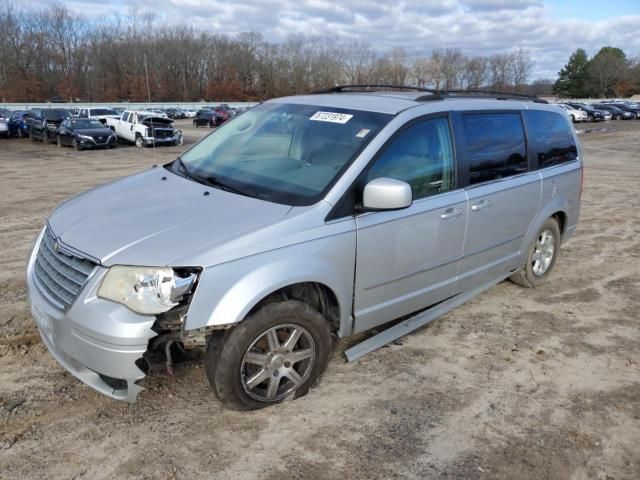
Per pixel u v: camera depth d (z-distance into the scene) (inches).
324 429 124.1
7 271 221.5
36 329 165.3
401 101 159.0
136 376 111.5
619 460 118.7
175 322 111.5
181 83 3339.1
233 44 3440.0
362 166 136.9
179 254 111.8
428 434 124.3
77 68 3115.2
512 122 189.0
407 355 159.8
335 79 3336.6
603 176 582.6
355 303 140.3
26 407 126.9
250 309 116.7
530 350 166.4
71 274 117.3
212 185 144.9
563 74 4382.4
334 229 129.9
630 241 299.1
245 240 117.3
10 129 1147.9
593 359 162.6
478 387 144.6
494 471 113.6
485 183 173.3
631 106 2210.9
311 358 132.3
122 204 136.0
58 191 451.8
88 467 109.3
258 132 164.9
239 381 121.1
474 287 184.4
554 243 220.2
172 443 117.3
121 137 1026.7
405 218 145.3
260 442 118.8
